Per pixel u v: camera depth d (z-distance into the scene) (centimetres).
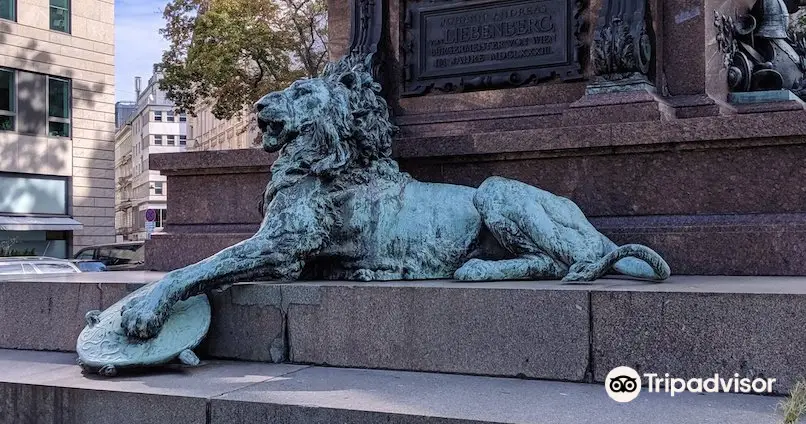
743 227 509
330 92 506
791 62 724
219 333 465
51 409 402
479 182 586
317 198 489
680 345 368
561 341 389
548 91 627
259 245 466
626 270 460
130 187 8506
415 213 505
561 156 561
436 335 414
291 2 2809
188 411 368
